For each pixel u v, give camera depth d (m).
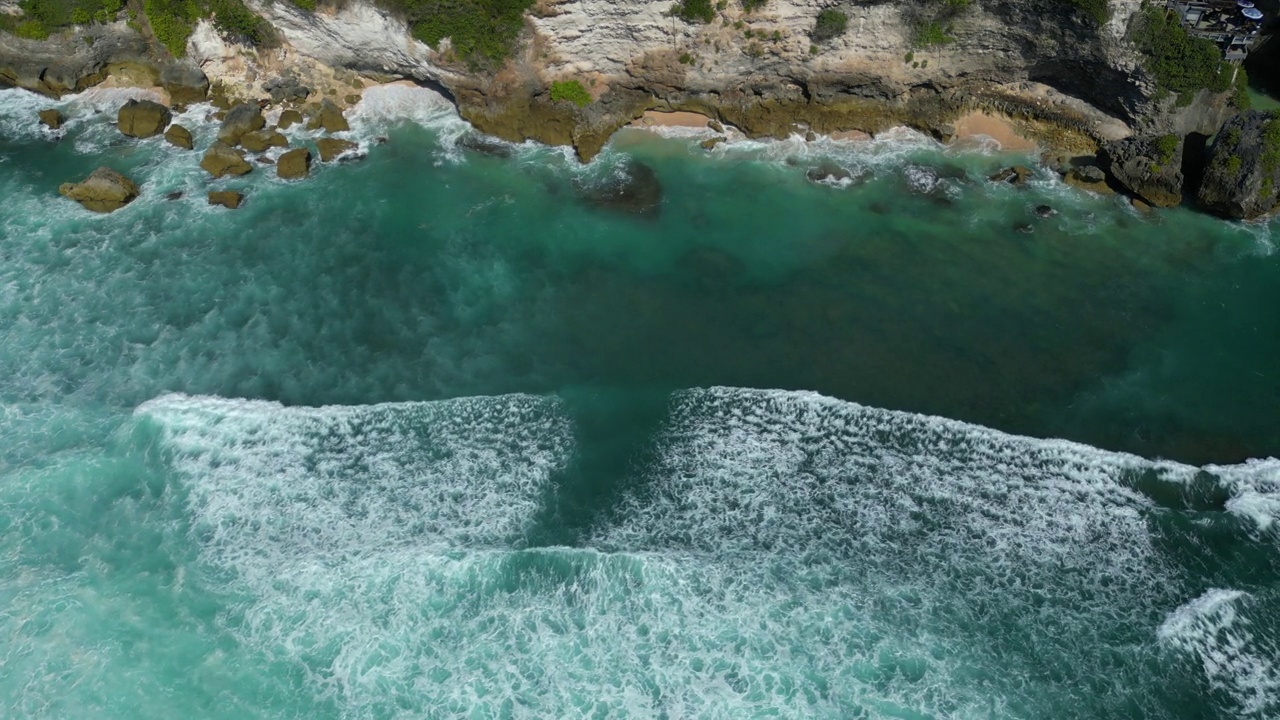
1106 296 34.44
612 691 24.31
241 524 27.86
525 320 33.97
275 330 33.66
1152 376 31.72
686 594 26.22
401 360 32.62
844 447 29.75
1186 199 37.91
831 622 25.70
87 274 35.66
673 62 38.94
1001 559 27.05
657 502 28.48
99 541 27.34
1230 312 33.84
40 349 32.88
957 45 37.94
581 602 26.06
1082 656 25.00
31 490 28.33
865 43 38.06
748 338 33.09
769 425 30.36
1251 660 24.84
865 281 35.12
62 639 25.06
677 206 38.28
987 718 23.81
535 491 28.80
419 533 27.70
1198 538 27.39
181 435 30.03
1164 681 24.52
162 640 25.16
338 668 24.69
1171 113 37.47
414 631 25.48
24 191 39.09
